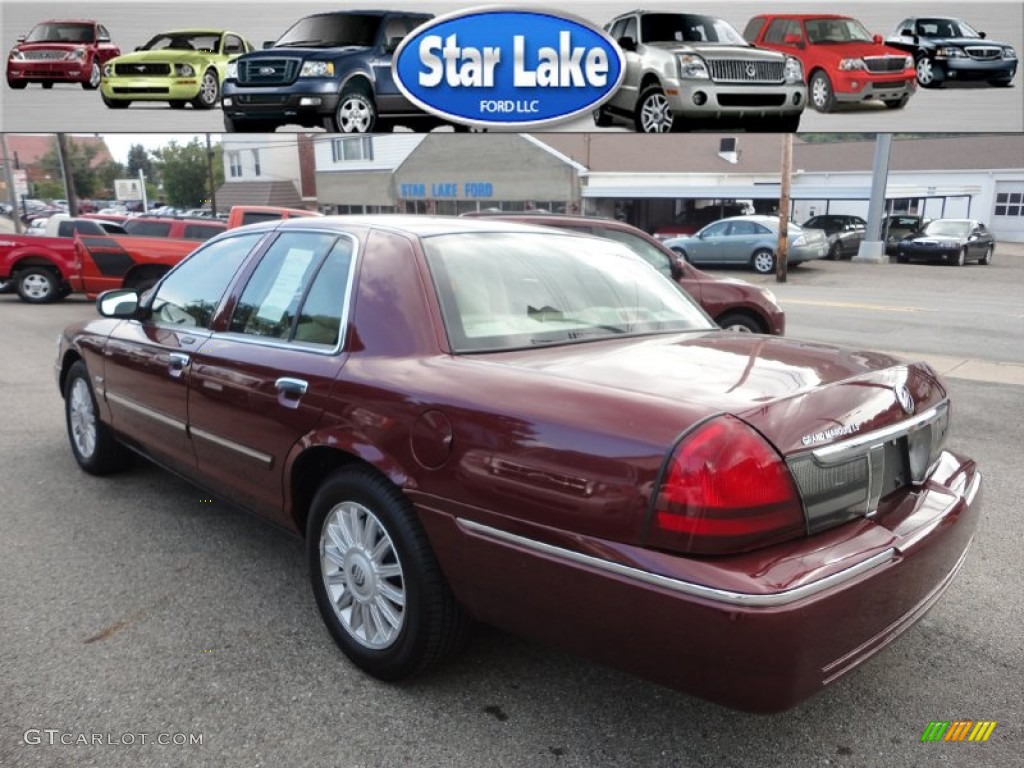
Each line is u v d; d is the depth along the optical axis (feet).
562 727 8.91
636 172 122.72
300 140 172.65
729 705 6.91
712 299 28.91
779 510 7.01
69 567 12.78
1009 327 41.70
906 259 93.66
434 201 131.34
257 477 11.17
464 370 8.81
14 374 29.25
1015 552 13.56
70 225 54.44
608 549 7.19
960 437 20.52
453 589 8.67
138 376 13.87
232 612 11.39
